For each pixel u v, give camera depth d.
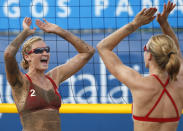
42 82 9.07
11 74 8.28
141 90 6.74
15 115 21.64
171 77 6.66
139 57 27.22
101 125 21.19
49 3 28.78
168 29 8.09
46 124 8.66
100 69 26.03
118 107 18.30
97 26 28.67
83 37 28.58
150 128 6.68
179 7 27.80
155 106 6.66
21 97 8.72
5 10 28.81
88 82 25.75
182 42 27.25
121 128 21.12
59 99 9.23
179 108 6.84
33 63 8.98
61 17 28.77
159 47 6.67
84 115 21.28
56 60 27.20
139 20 7.54
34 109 8.66
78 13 28.88
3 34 28.52
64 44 27.52
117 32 7.45
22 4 28.86
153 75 6.87
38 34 27.70
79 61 9.70
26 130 8.67
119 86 25.45
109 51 7.32
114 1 28.77
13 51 7.98
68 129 21.23
